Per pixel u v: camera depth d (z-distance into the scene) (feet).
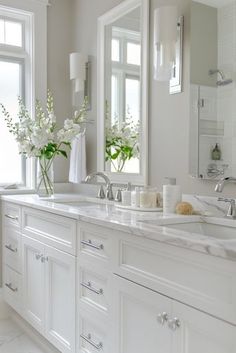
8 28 9.97
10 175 10.15
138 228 4.51
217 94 5.86
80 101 10.00
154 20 6.52
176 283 4.07
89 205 7.99
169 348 4.16
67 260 6.36
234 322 3.39
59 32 10.35
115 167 8.41
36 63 9.98
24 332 8.57
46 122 8.66
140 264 4.64
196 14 6.22
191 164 6.33
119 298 5.01
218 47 5.84
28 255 7.93
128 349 4.86
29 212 7.83
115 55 8.43
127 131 7.98
